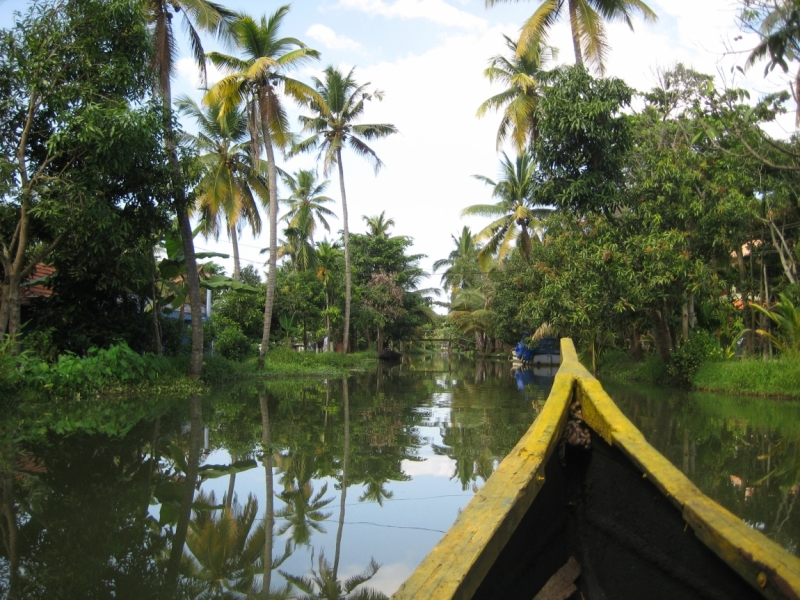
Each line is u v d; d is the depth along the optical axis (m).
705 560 2.62
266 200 24.45
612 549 3.26
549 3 16.31
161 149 13.85
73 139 11.81
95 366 13.53
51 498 5.84
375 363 35.22
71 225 11.99
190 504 5.77
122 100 12.66
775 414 10.85
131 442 8.60
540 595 3.12
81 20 12.42
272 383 19.58
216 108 22.66
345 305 35.19
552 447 3.21
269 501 5.92
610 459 3.38
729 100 12.18
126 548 4.61
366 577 4.18
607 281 14.34
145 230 14.13
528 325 25.89
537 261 21.86
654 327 17.08
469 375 24.59
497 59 21.55
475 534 2.33
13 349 12.12
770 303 17.72
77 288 14.88
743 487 5.92
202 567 4.27
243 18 19.61
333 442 8.89
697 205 13.91
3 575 4.07
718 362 15.39
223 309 28.38
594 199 14.02
